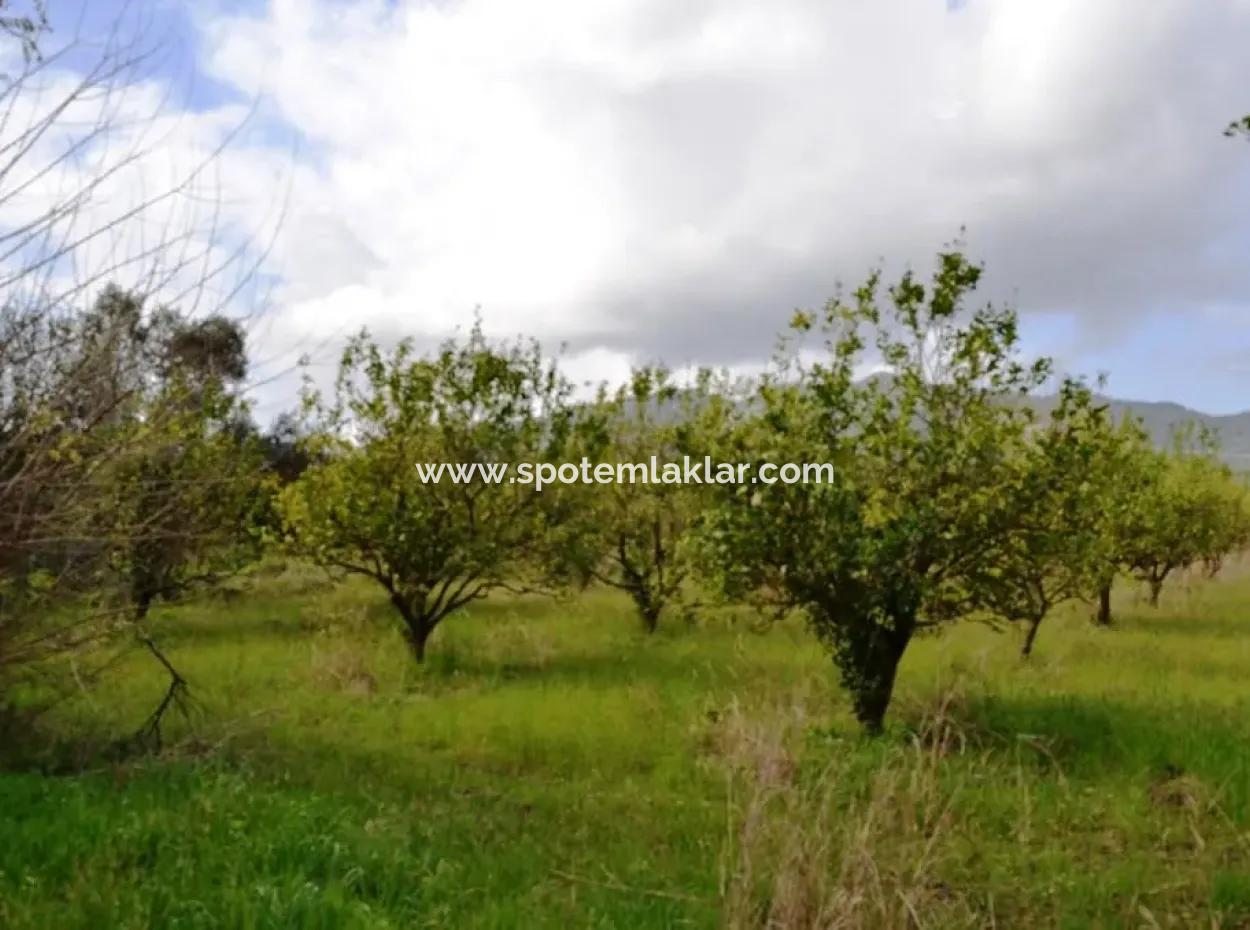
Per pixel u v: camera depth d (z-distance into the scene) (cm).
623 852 602
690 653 1316
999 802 704
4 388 576
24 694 819
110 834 511
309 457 1367
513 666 1250
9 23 464
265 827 544
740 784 717
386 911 459
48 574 648
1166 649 1384
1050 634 1532
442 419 1302
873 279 928
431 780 742
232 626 1508
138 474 675
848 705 1010
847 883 462
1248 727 884
